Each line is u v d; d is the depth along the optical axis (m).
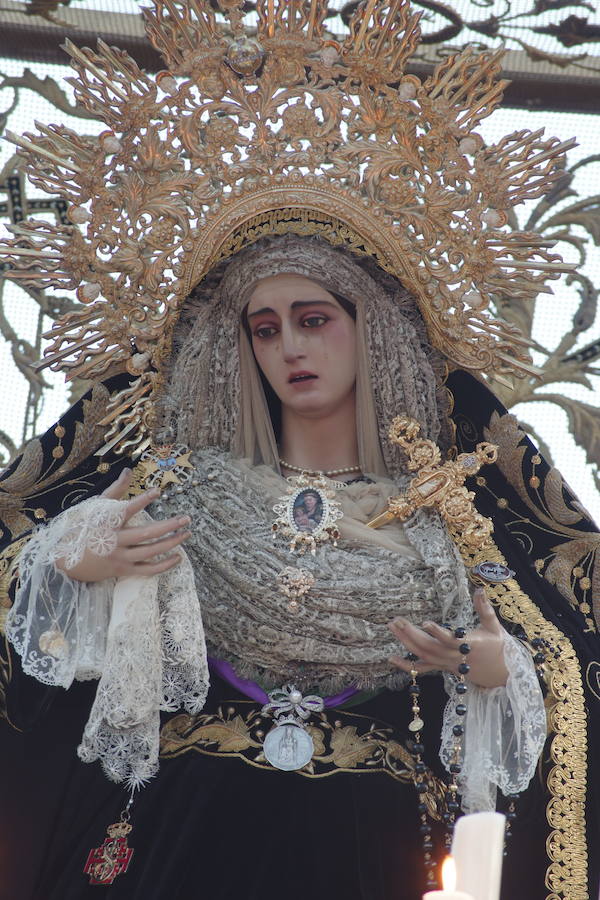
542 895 17.02
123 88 18.50
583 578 18.78
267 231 18.97
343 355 19.06
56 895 16.73
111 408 18.72
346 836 16.72
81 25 22.41
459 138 18.73
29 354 21.98
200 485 18.39
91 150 18.44
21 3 22.22
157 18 18.61
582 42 22.69
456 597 17.53
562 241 22.77
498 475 19.09
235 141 18.78
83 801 17.41
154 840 16.73
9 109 22.33
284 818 16.80
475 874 11.57
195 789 16.92
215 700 17.69
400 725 17.70
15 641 16.48
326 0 18.64
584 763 17.30
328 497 18.41
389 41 18.73
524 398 22.45
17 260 18.33
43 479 18.70
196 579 17.88
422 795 16.89
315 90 18.84
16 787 17.61
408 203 18.89
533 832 17.25
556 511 18.94
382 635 17.48
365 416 19.08
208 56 18.61
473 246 18.86
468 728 16.73
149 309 18.75
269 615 17.50
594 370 22.53
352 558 17.83
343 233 18.94
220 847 16.58
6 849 17.42
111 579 16.75
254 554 17.77
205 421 18.88
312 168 18.83
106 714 15.98
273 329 19.11
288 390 19.06
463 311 18.97
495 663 16.75
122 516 16.52
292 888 16.38
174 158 18.70
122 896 16.41
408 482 18.81
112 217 18.55
